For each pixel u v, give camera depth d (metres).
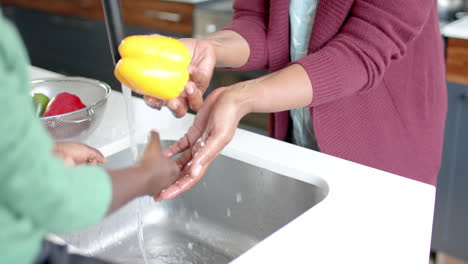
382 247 0.68
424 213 0.75
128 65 0.72
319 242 0.68
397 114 1.10
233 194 1.01
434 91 1.14
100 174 0.47
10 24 0.44
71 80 1.12
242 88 0.82
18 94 0.42
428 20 1.09
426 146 1.17
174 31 2.44
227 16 2.16
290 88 0.85
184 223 1.09
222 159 1.00
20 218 0.43
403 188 0.81
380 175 0.85
